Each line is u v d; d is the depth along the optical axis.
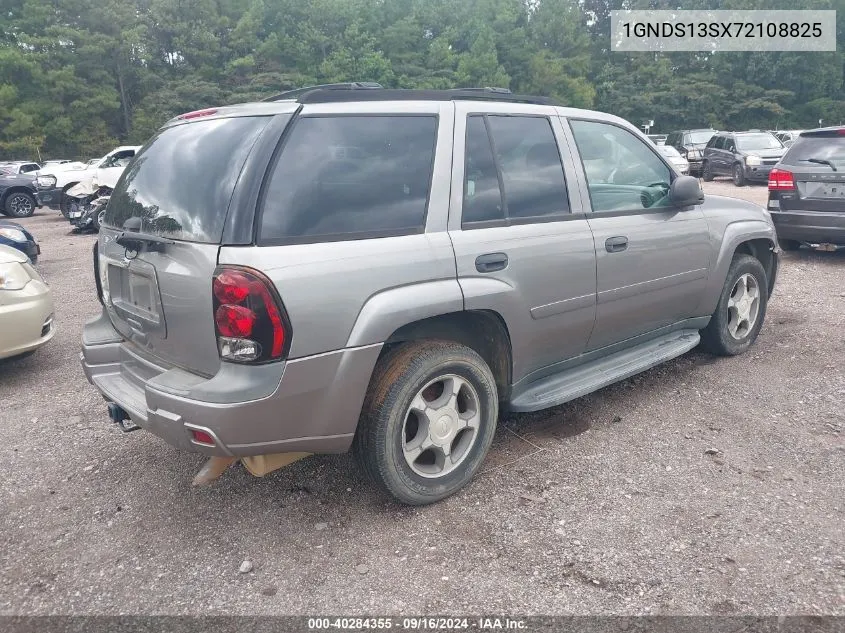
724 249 4.75
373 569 2.83
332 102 3.01
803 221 8.29
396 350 3.15
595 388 3.87
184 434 2.73
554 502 3.28
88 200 14.96
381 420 3.03
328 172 2.92
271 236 2.71
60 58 58.69
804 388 4.55
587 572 2.76
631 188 4.25
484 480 3.51
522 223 3.52
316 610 2.61
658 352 4.42
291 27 71.56
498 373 3.62
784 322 6.00
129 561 2.96
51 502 3.46
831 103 68.88
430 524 3.14
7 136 55.00
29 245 9.26
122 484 3.62
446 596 2.66
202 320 2.74
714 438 3.90
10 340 5.10
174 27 64.81
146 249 2.95
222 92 62.41
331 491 3.47
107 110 60.94
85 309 7.62
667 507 3.20
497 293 3.30
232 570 2.87
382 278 2.92
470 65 67.56
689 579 2.70
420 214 3.13
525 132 3.67
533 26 76.75
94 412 4.63
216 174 2.83
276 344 2.66
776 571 2.72
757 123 70.25
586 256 3.77
